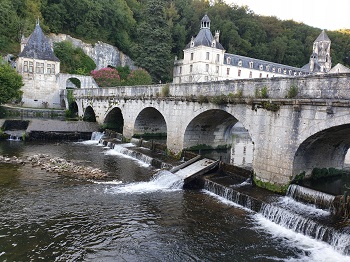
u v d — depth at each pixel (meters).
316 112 14.20
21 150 28.34
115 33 80.69
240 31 103.06
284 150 15.85
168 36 76.44
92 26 76.50
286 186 15.73
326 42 89.31
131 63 80.81
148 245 11.85
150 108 30.75
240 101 18.56
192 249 11.62
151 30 74.94
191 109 23.70
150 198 16.77
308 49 106.12
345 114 12.92
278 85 16.48
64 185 18.55
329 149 17.03
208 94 21.81
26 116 47.41
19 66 55.72
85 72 69.12
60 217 14.03
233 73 81.12
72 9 73.88
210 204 15.98
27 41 57.97
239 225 13.54
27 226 13.03
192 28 94.69
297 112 15.12
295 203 14.67
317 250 11.36
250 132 18.02
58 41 70.69
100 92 41.69
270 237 12.48
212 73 77.94
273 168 16.45
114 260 10.80
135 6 95.06
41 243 11.73
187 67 79.88
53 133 35.88
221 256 11.16
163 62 73.75
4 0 65.00
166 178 19.78
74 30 75.31
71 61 68.69
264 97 17.12
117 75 65.44
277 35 108.56
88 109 46.81
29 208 14.89
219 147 27.67
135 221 13.86
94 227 13.19
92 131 39.06
